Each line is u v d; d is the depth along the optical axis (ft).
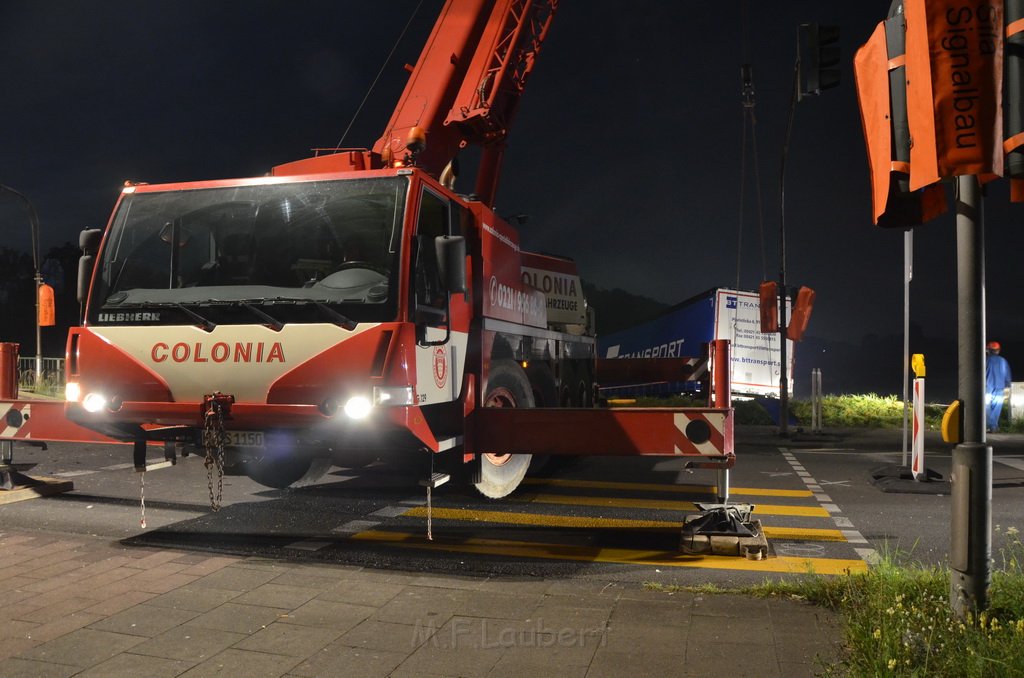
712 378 22.99
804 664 13.65
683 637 14.96
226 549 22.02
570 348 37.11
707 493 32.71
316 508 28.19
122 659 13.93
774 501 30.96
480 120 35.83
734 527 22.21
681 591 17.94
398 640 14.85
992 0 12.75
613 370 63.82
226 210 22.09
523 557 21.67
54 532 23.84
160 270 22.15
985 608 14.06
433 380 21.89
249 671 13.44
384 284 20.38
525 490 32.91
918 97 13.37
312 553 21.72
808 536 24.73
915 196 16.05
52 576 19.01
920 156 13.39
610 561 21.34
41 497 29.35
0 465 29.19
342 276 20.65
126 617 16.07
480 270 25.43
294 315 20.44
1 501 27.84
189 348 21.03
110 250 22.59
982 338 14.23
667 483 35.24
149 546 22.18
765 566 20.97
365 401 19.69
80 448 45.06
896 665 12.49
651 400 76.69
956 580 14.34
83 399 21.81
